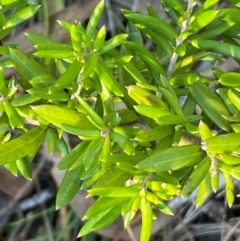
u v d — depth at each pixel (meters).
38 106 0.25
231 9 0.27
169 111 0.26
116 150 0.26
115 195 0.25
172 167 0.24
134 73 0.27
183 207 0.59
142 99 0.26
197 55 0.28
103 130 0.25
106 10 0.63
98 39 0.25
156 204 0.25
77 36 0.25
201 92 0.27
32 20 0.61
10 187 0.64
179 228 0.60
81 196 0.60
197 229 0.60
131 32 0.32
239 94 0.26
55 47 0.25
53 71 0.30
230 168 0.24
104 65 0.26
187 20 0.27
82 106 0.25
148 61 0.28
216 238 0.62
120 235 0.59
